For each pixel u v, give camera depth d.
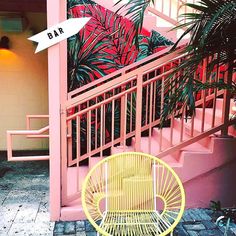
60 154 2.61
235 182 2.91
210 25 1.88
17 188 3.49
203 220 2.69
